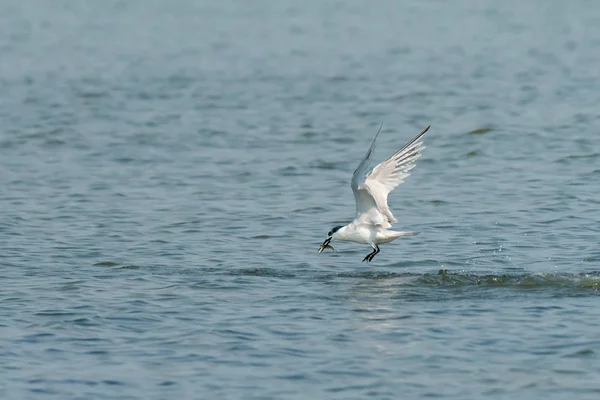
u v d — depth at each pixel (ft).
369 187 55.11
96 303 56.13
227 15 232.73
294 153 104.42
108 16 232.12
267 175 94.68
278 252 68.49
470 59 167.84
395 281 60.54
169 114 125.08
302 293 58.18
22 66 163.22
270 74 154.71
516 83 144.77
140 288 59.26
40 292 58.34
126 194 87.15
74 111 126.62
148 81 148.97
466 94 136.98
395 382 45.27
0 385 45.29
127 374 46.39
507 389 44.47
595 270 62.59
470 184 89.81
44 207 82.23
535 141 107.24
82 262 65.77
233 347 49.42
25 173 95.25
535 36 196.03
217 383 45.37
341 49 180.75
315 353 48.60
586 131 111.55
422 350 48.75
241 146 107.86
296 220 78.28
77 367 47.21
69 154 103.91
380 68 159.84
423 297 57.11
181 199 85.40
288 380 45.60
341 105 130.72
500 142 107.55
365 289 58.90
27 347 49.57
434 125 117.50
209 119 121.90
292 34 201.26
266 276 62.13
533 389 44.45
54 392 44.65
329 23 216.95
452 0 256.11
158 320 53.31
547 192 85.87
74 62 167.43
